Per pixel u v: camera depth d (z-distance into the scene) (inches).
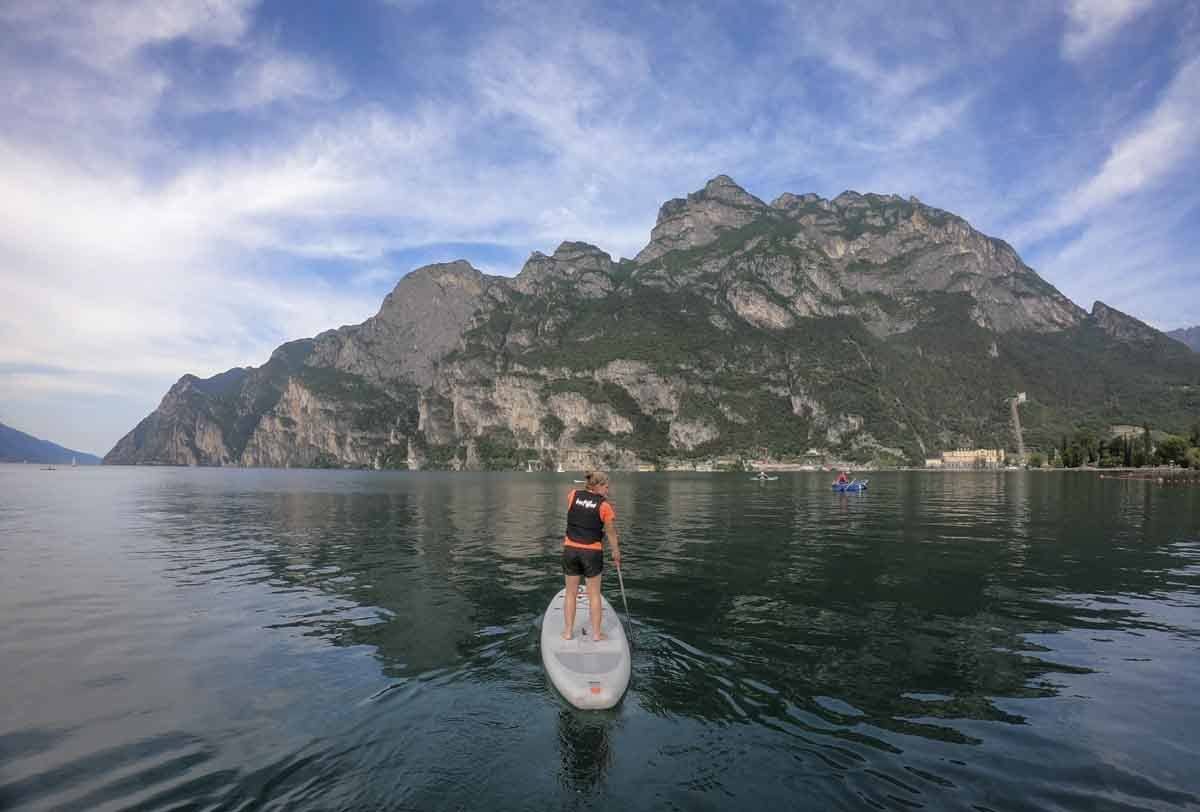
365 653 363.9
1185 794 208.8
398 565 687.1
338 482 4402.1
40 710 285.9
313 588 557.6
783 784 215.3
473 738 251.0
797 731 256.7
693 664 337.1
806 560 698.2
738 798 206.5
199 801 207.3
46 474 6082.7
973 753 238.2
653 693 296.5
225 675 329.4
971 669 331.6
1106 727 261.6
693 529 1051.9
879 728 260.1
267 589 555.5
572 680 298.5
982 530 1013.2
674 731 256.4
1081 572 620.4
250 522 1236.5
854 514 1358.3
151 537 974.4
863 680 314.5
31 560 738.8
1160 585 552.4
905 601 489.4
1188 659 347.6
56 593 543.2
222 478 5482.3
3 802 206.4
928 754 237.5
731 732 255.6
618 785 214.5
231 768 229.6
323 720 270.2
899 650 362.6
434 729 259.1
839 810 199.2
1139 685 309.4
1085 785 215.0
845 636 390.6
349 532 1046.4
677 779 218.7
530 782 216.8
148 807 203.8
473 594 527.2
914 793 209.8
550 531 1058.7
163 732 261.4
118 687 314.2
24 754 242.5
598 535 362.9
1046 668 333.1
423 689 304.3
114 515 1406.3
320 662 347.9
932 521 1178.6
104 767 231.3
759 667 332.8
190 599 515.5
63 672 337.1
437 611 466.9
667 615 444.1
